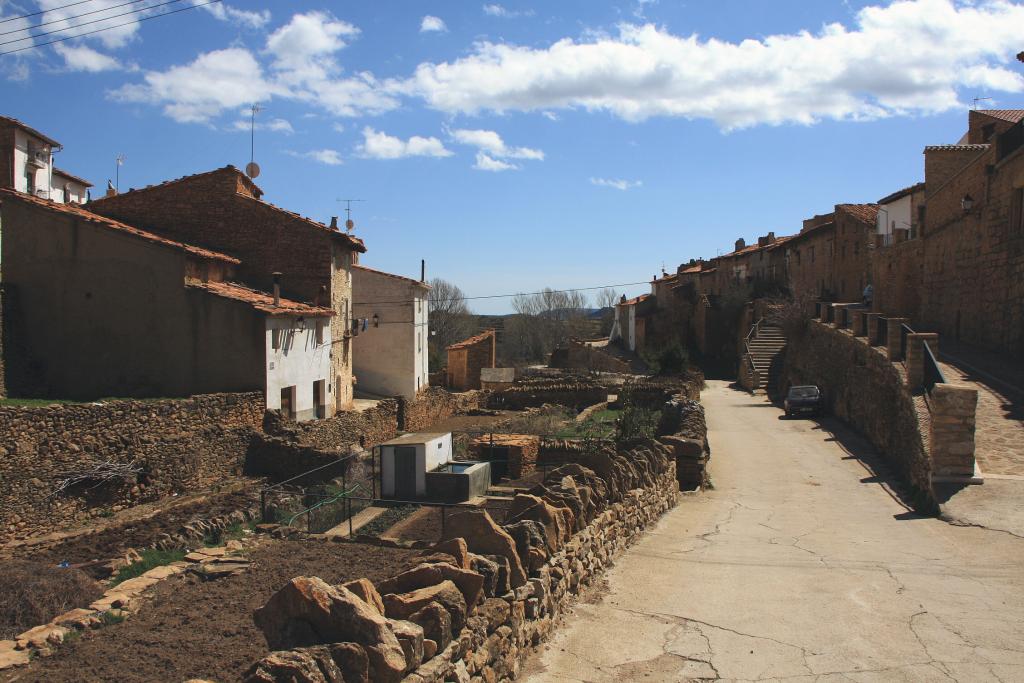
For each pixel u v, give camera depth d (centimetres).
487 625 645
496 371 4956
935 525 1387
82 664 827
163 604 1064
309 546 1462
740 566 1146
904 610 927
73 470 1709
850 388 3058
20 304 2514
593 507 1075
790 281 6156
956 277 3133
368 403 3638
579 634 829
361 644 471
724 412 3762
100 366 2503
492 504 1952
